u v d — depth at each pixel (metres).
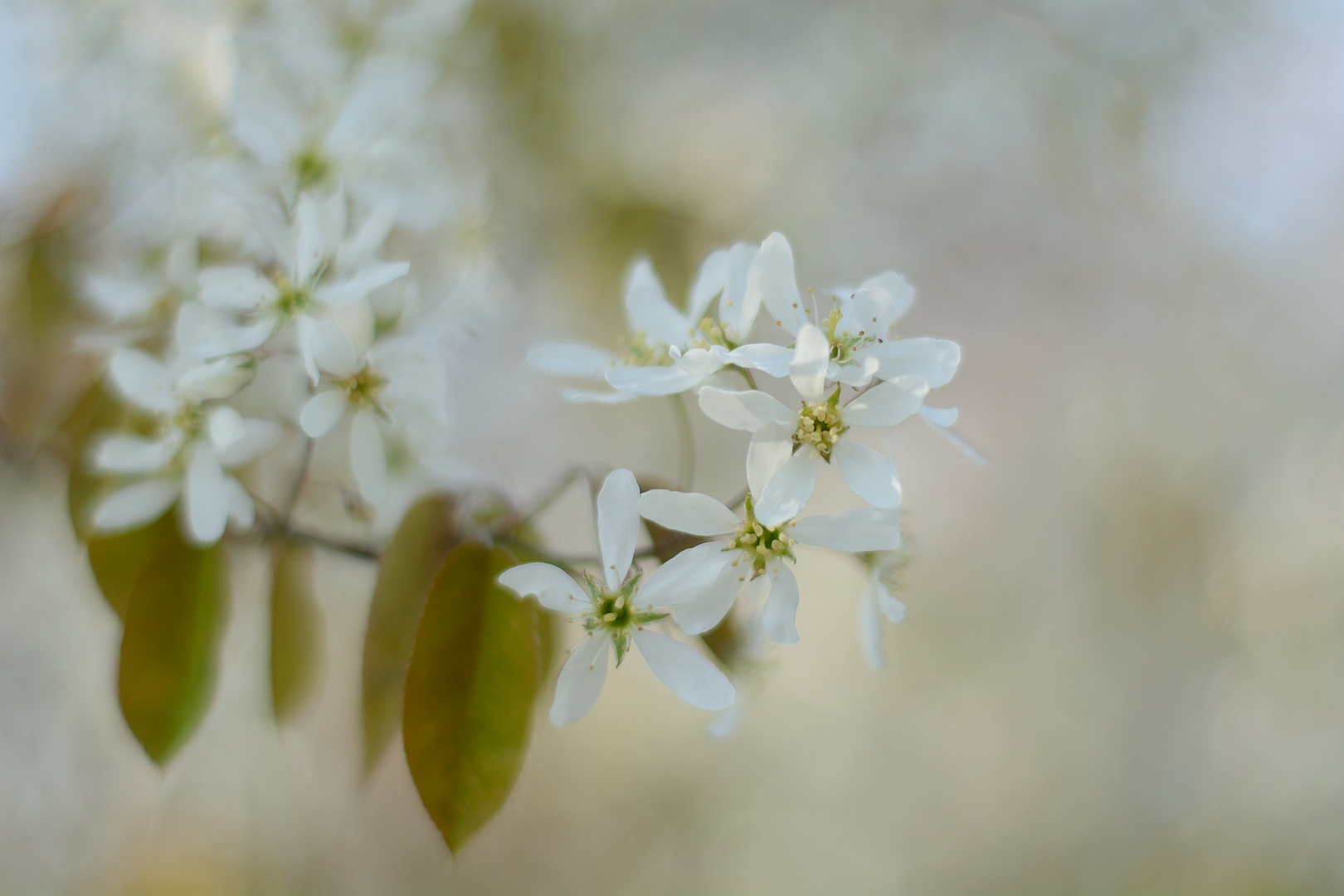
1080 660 0.80
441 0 0.37
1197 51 0.66
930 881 0.82
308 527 0.33
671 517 0.27
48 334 0.36
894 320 0.29
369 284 0.29
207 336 0.30
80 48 0.38
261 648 0.48
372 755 0.28
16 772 0.59
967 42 0.68
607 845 0.85
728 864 0.85
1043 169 0.71
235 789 0.63
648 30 0.64
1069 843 0.79
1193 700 0.76
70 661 0.59
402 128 0.35
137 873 0.62
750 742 0.87
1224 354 0.72
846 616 0.86
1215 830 0.75
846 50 0.68
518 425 0.69
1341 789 0.71
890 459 0.28
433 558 0.29
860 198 0.70
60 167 0.39
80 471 0.32
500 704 0.27
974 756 0.83
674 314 0.31
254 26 0.36
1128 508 0.76
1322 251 0.70
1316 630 0.71
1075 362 0.77
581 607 0.27
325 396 0.29
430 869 0.77
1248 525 0.73
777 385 0.39
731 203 0.68
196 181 0.34
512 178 0.58
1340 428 0.70
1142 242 0.72
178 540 0.31
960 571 0.83
